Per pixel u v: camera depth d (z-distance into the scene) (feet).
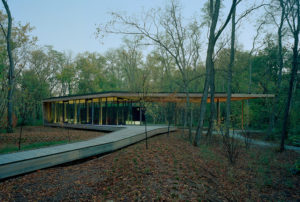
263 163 28.30
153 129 50.19
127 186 17.17
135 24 38.52
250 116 60.90
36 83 95.91
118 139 34.55
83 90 121.19
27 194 15.81
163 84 101.19
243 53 82.48
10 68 55.31
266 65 72.18
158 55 77.00
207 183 18.70
